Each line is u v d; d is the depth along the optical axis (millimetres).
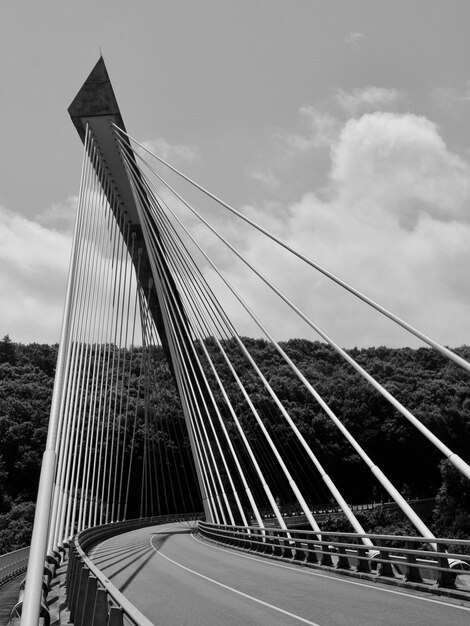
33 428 83938
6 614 15758
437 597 11883
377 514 64375
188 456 75688
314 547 19625
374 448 86688
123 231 47031
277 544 22859
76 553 12727
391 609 10750
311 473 80438
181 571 18938
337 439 85875
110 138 42281
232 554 25312
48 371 113812
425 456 85438
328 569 17469
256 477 68875
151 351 56250
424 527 14133
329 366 115375
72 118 41969
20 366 109500
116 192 44656
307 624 9758
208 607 11977
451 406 90812
